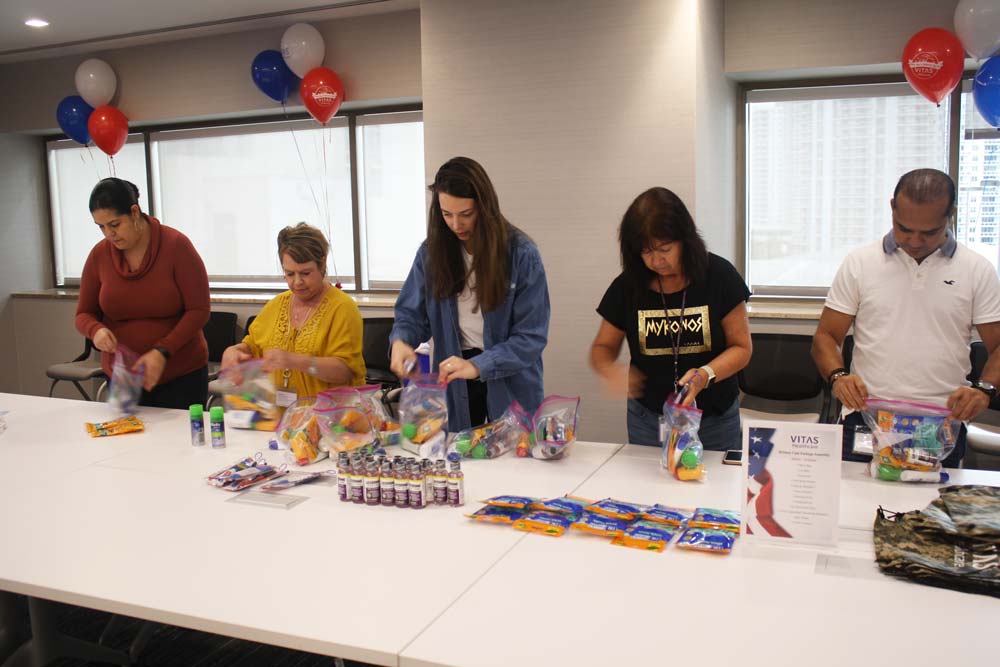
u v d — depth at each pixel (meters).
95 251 3.00
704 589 1.40
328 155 5.46
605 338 2.31
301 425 2.25
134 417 2.74
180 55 5.43
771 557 1.53
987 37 3.50
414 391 2.25
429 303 2.46
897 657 1.17
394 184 5.32
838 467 1.55
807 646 1.20
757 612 1.31
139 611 1.39
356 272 5.48
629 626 1.27
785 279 4.57
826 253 4.47
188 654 2.60
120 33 5.18
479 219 2.22
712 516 1.69
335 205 5.49
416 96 4.84
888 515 1.67
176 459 2.28
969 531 1.48
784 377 3.78
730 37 4.20
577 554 1.56
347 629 1.28
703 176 3.82
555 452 2.15
